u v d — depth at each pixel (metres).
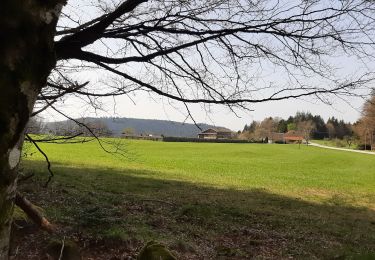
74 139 5.86
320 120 167.50
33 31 1.65
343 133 163.25
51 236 8.38
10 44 1.59
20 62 1.61
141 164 40.72
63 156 40.94
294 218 17.44
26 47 1.63
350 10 3.99
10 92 1.59
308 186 32.03
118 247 9.13
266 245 12.17
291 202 23.05
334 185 33.75
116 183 22.75
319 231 15.26
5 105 1.58
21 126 1.66
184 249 10.16
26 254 7.55
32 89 1.69
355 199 26.91
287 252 11.65
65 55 3.11
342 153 87.25
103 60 3.37
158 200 16.73
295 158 66.25
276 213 18.28
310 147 112.25
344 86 3.96
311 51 4.27
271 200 23.05
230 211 16.94
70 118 5.27
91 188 18.27
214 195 22.39
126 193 19.02
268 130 154.38
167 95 3.91
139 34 3.89
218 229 13.38
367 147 112.88
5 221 1.66
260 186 29.47
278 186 30.61
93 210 10.49
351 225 17.47
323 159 66.19
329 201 25.05
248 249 11.48
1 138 1.58
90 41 3.13
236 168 44.06
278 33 4.09
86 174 25.22
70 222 9.70
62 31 4.02
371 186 34.34
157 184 24.73
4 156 1.61
